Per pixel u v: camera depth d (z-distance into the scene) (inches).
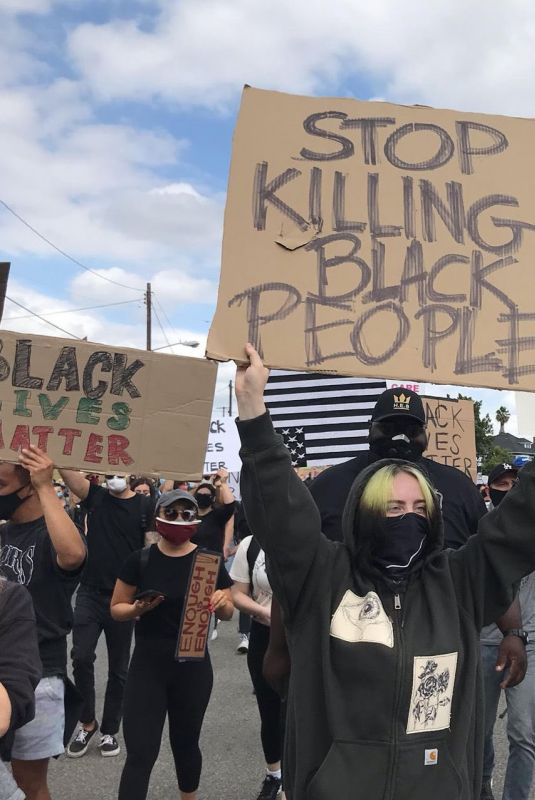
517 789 145.8
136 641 152.9
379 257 100.2
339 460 313.0
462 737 77.8
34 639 103.0
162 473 127.9
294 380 320.5
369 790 75.2
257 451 83.0
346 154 104.0
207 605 152.6
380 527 82.0
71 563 130.6
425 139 106.5
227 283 96.7
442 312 99.3
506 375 98.0
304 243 99.1
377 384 315.0
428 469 123.4
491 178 105.8
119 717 210.2
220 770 193.0
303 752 78.4
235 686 270.5
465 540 119.8
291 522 81.8
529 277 102.0
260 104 104.0
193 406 128.6
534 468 81.7
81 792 180.5
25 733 130.1
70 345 129.3
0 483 138.8
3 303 132.2
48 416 128.4
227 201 99.7
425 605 82.0
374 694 77.1
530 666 149.7
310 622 82.0
